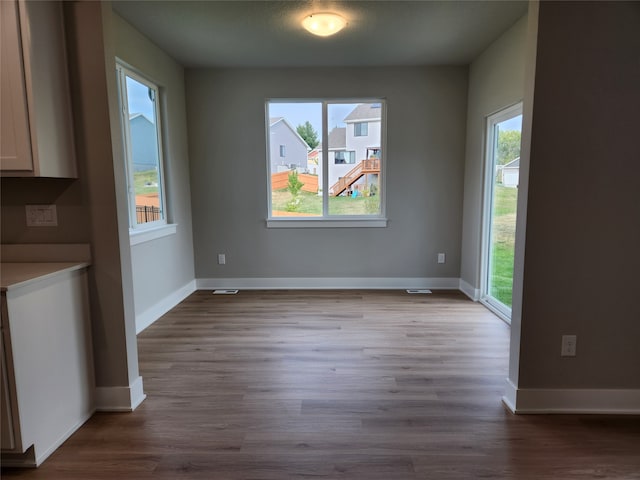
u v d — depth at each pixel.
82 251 2.05
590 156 1.92
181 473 1.67
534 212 1.95
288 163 4.66
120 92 3.12
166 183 4.04
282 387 2.39
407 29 3.33
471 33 3.44
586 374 2.07
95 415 2.11
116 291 2.08
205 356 2.85
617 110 1.90
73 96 1.95
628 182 1.94
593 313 2.03
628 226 1.96
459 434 1.91
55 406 1.83
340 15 3.04
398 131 4.48
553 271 1.99
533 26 1.89
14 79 1.69
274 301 4.22
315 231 4.66
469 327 3.41
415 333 3.27
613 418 2.04
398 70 4.39
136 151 3.45
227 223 4.65
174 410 2.15
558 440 1.87
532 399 2.08
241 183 4.58
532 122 1.90
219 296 4.43
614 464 1.71
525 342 2.04
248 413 2.11
